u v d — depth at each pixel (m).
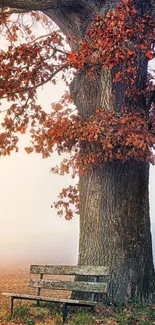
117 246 9.41
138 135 8.07
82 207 9.95
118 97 9.42
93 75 9.17
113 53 7.56
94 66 8.73
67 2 9.66
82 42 8.20
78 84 10.21
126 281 9.28
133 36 7.70
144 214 9.84
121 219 9.53
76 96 10.27
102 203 9.62
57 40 9.66
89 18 10.10
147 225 9.88
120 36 7.44
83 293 9.18
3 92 9.89
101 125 8.36
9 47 9.52
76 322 7.61
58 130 8.88
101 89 9.62
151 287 9.57
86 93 9.95
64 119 9.23
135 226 9.61
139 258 9.51
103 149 8.88
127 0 7.67
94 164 9.67
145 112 9.23
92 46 8.03
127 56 7.97
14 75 9.70
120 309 8.62
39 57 9.59
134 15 7.71
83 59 8.16
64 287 8.55
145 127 8.43
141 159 8.69
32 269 9.37
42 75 10.07
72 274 8.77
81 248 9.75
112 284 9.21
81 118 9.41
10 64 9.53
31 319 7.95
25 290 13.09
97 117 8.70
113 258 9.34
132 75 9.51
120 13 7.56
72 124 8.93
